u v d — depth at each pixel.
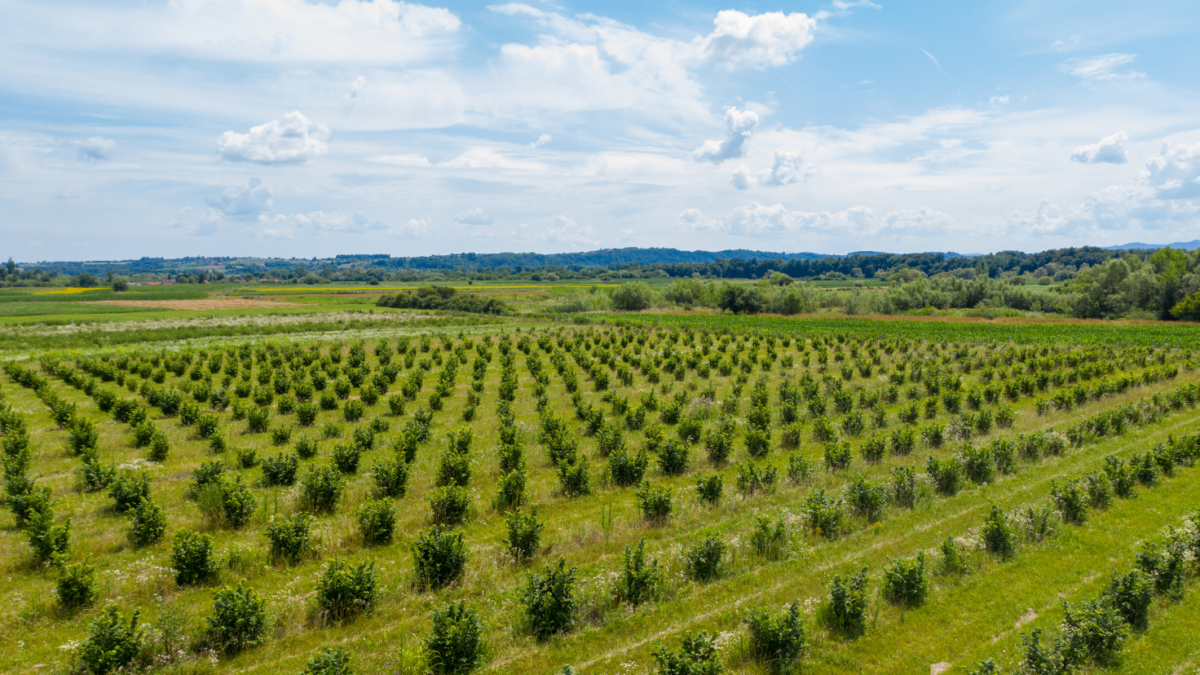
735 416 26.02
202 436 22.05
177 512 14.43
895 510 14.23
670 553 12.04
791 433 20.81
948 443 20.14
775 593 10.59
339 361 42.44
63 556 10.98
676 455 17.94
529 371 38.91
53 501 14.65
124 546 12.54
